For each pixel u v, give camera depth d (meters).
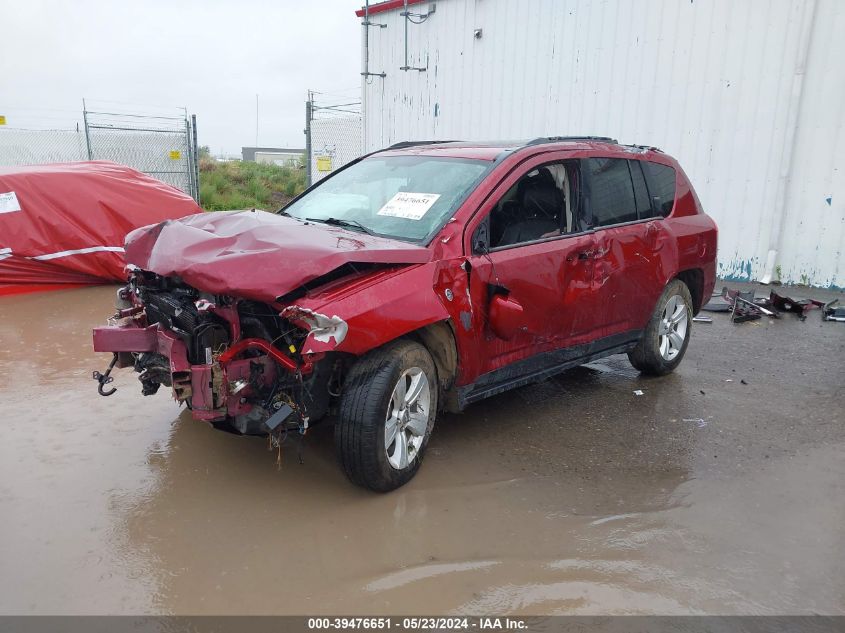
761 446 4.40
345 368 3.70
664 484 3.88
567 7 11.40
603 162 4.99
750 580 3.01
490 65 12.70
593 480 3.90
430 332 3.80
